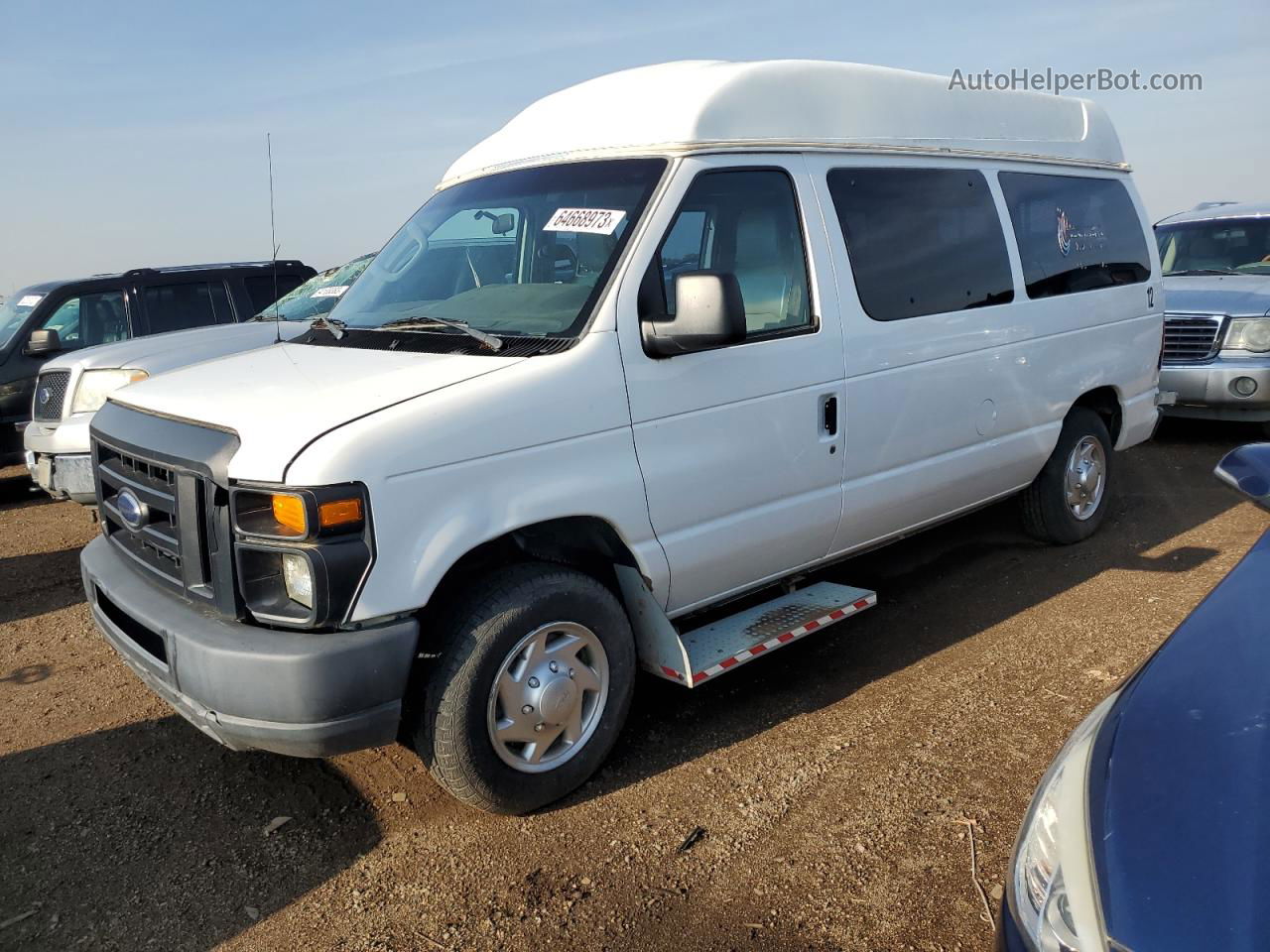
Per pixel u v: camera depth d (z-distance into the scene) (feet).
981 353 15.64
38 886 10.22
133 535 11.34
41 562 21.61
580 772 11.33
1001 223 16.29
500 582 10.53
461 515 9.85
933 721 12.87
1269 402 26.12
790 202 13.10
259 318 25.84
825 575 18.51
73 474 20.98
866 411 13.79
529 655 10.68
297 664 9.13
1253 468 9.58
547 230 12.29
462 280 12.94
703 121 12.09
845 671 14.51
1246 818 5.92
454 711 10.18
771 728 12.89
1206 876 5.63
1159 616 15.94
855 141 14.02
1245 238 30.81
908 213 14.66
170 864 10.53
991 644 15.21
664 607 12.11
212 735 10.01
